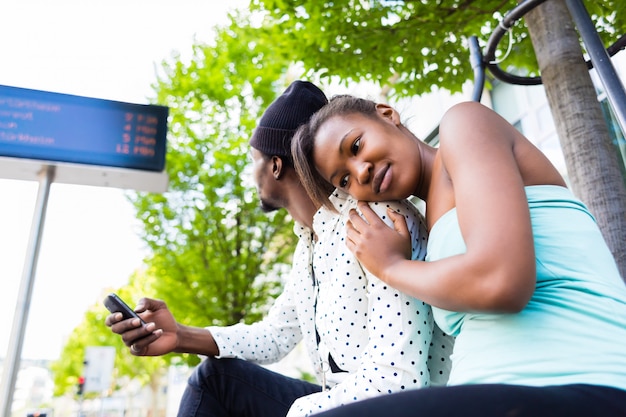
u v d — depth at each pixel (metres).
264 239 6.55
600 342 0.59
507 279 0.58
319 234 1.18
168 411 21.20
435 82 2.97
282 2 2.81
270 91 6.87
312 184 1.10
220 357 1.41
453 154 0.71
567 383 0.57
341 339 1.04
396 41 2.78
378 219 0.84
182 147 6.74
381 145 0.91
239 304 6.34
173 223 6.48
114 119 2.88
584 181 1.64
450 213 0.76
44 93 2.79
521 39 2.76
